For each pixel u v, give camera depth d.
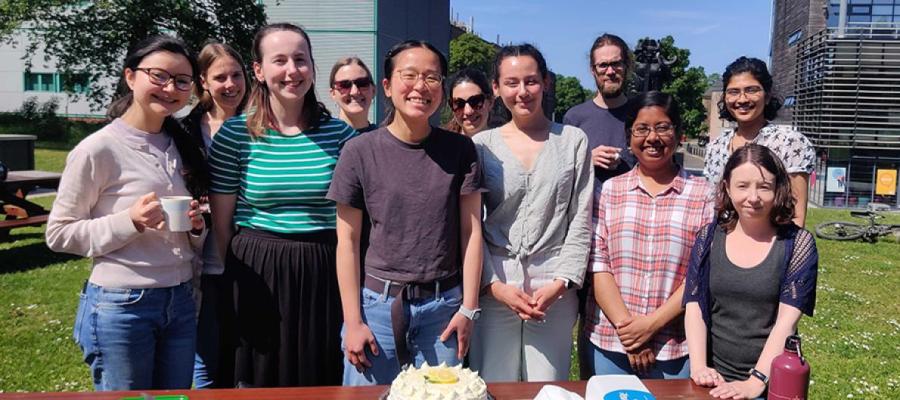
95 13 22.81
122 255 2.78
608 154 3.75
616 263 3.21
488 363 3.26
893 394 4.90
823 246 11.64
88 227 2.69
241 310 3.01
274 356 3.01
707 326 2.86
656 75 8.21
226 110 4.09
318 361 3.04
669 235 3.10
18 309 6.21
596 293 3.22
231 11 23.84
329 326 3.04
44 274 7.49
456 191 2.85
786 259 2.69
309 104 3.05
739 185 2.72
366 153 2.81
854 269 9.53
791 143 3.47
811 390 4.93
